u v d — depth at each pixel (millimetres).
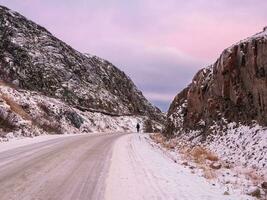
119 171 11797
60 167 12070
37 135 28406
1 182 9109
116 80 87438
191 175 12242
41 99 44844
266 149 16594
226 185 11195
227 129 22594
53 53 65812
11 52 57406
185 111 35375
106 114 66562
